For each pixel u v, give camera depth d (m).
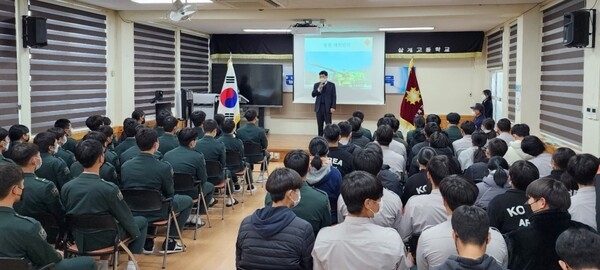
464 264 1.61
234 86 8.42
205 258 4.35
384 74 10.40
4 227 2.40
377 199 2.08
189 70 10.27
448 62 10.55
